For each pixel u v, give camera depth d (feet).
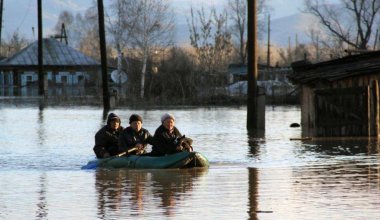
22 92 552.82
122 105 375.04
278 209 92.07
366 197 98.58
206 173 125.18
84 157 156.04
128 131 139.23
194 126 240.94
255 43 224.94
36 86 556.92
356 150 160.56
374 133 189.88
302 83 212.64
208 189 107.96
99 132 142.10
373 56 207.72
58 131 223.51
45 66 582.76
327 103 195.42
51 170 134.10
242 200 98.43
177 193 104.88
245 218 87.35
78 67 583.58
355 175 119.96
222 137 199.11
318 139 188.65
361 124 189.88
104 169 132.77
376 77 191.21
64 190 109.50
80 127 239.09
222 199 99.45
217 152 160.76
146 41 472.85
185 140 136.67
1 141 192.65
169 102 383.04
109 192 106.93
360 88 189.37
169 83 401.90
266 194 102.89
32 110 339.57
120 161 134.62
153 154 136.87
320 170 127.44
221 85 410.72
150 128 227.61
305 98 218.18
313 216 87.61
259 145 176.04
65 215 90.68
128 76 438.40
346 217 86.58
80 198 102.27
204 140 190.29
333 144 174.60
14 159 152.76
